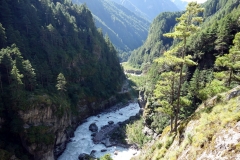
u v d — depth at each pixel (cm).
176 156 2480
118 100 12244
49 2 12362
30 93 6744
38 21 10025
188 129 2758
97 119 9656
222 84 4131
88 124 9019
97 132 8212
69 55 10412
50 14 10844
